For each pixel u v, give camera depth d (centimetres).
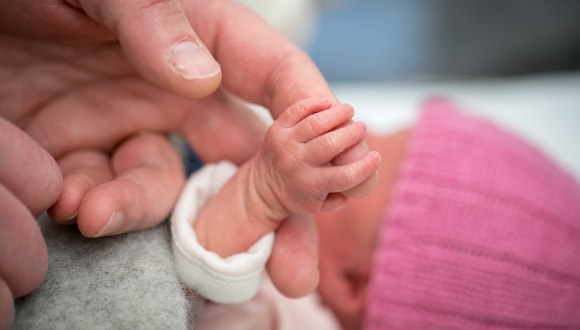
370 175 19
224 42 23
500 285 30
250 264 22
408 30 67
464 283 30
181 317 20
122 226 20
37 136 23
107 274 20
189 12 22
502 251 30
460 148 32
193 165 28
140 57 20
